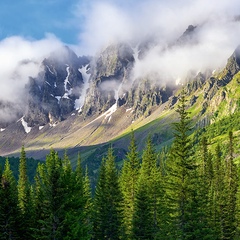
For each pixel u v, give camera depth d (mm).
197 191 59281
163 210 67062
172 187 52125
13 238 48156
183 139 52281
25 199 60375
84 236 46250
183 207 51594
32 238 48906
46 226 45844
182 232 50719
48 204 45625
